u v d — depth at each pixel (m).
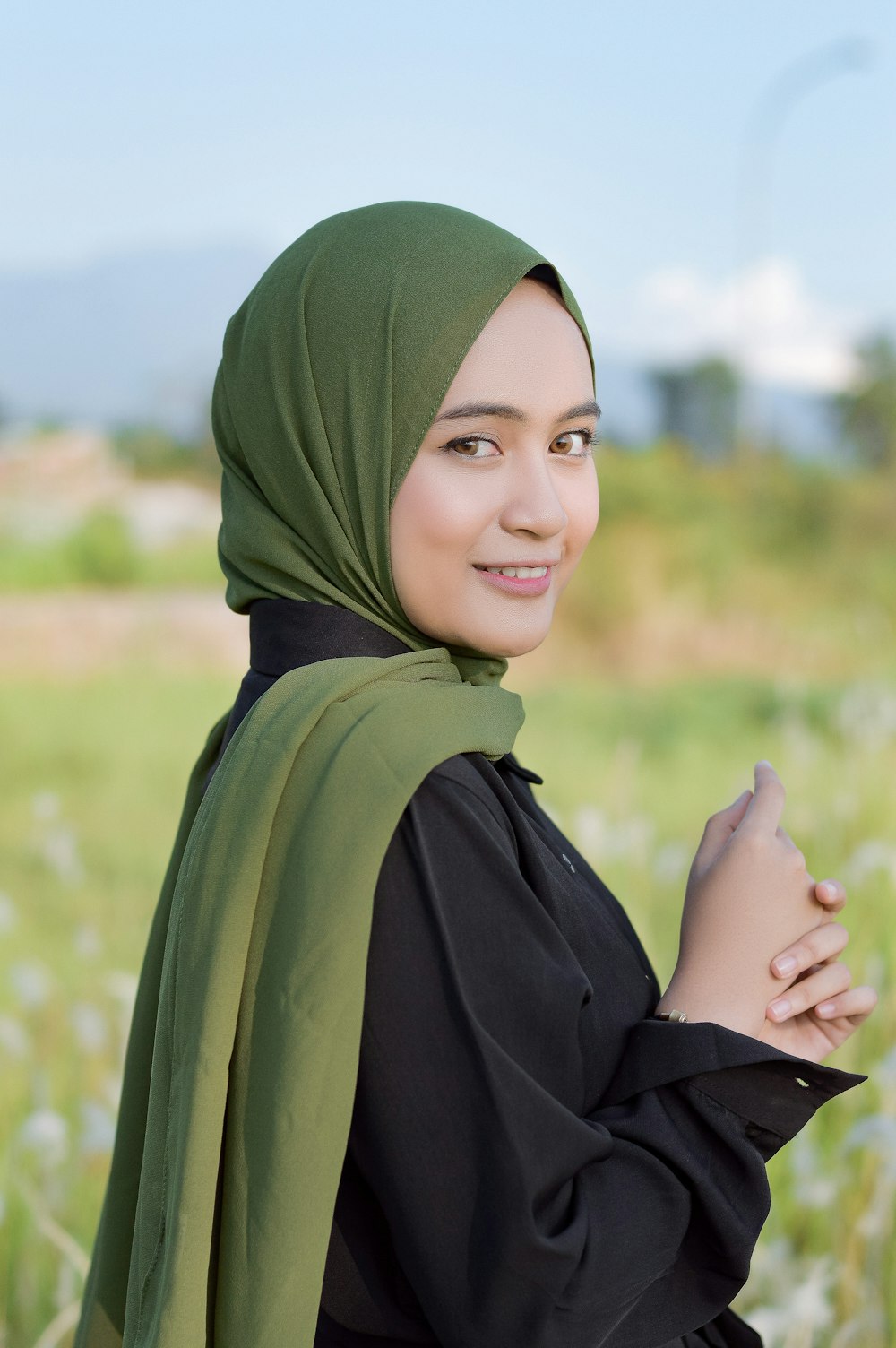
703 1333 1.53
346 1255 1.27
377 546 1.36
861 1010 1.40
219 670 12.65
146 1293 1.29
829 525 16.45
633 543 15.79
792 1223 2.58
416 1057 1.16
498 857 1.21
